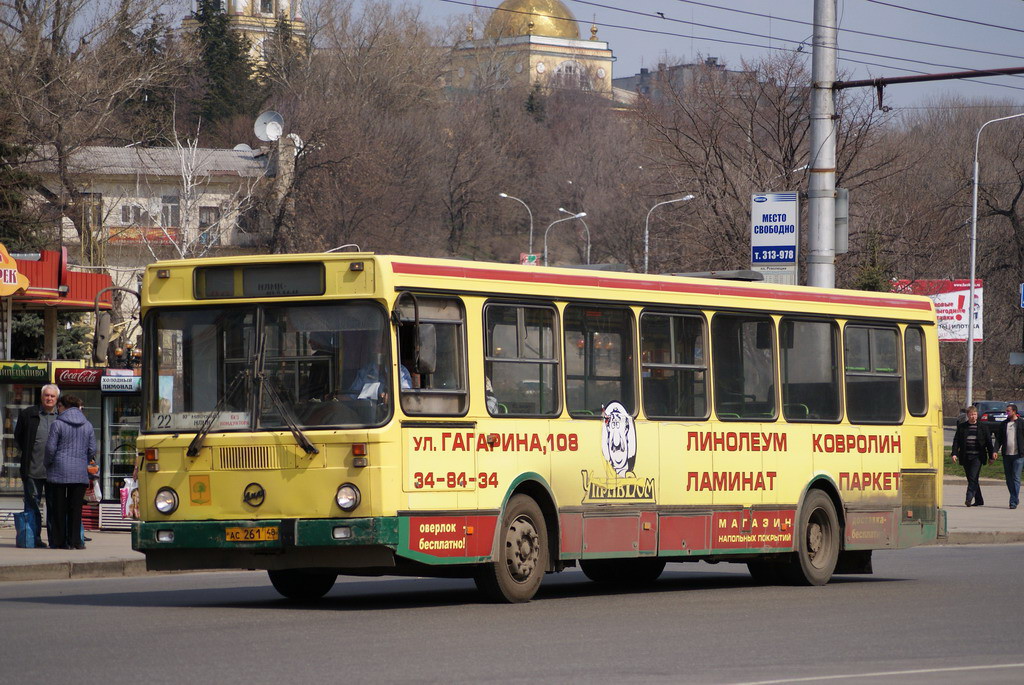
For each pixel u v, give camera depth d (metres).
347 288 14.47
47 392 21.58
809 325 19.12
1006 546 26.52
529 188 112.31
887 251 53.91
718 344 17.92
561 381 16.06
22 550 21.08
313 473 14.30
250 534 14.37
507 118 119.00
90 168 64.38
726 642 12.74
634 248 83.19
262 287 14.73
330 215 90.94
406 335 14.52
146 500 14.85
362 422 14.31
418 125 106.62
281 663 11.23
